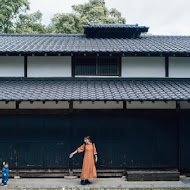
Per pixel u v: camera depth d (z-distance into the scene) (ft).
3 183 30.09
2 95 30.99
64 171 33.91
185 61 37.93
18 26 90.38
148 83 36.19
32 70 37.17
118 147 34.19
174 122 34.47
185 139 34.42
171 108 34.37
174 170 34.30
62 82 36.32
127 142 34.24
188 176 34.24
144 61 37.76
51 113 33.83
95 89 33.42
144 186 29.76
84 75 37.55
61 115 33.99
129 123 34.27
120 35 48.44
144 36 49.08
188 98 30.58
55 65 37.35
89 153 30.83
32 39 45.83
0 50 35.04
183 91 32.81
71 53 35.96
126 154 34.17
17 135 33.78
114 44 41.27
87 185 30.25
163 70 37.76
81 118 34.12
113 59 37.83
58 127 34.04
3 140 33.71
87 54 36.42
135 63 37.70
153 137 34.35
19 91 32.50
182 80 37.40
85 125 34.12
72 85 34.99
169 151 34.40
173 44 41.78
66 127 34.04
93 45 40.27
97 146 34.09
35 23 93.86
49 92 32.19
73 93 31.81
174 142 34.45
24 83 35.70
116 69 37.81
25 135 33.83
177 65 37.81
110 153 34.14
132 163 34.19
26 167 33.78
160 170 34.24
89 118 34.12
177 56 37.45
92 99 30.14
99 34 48.47
